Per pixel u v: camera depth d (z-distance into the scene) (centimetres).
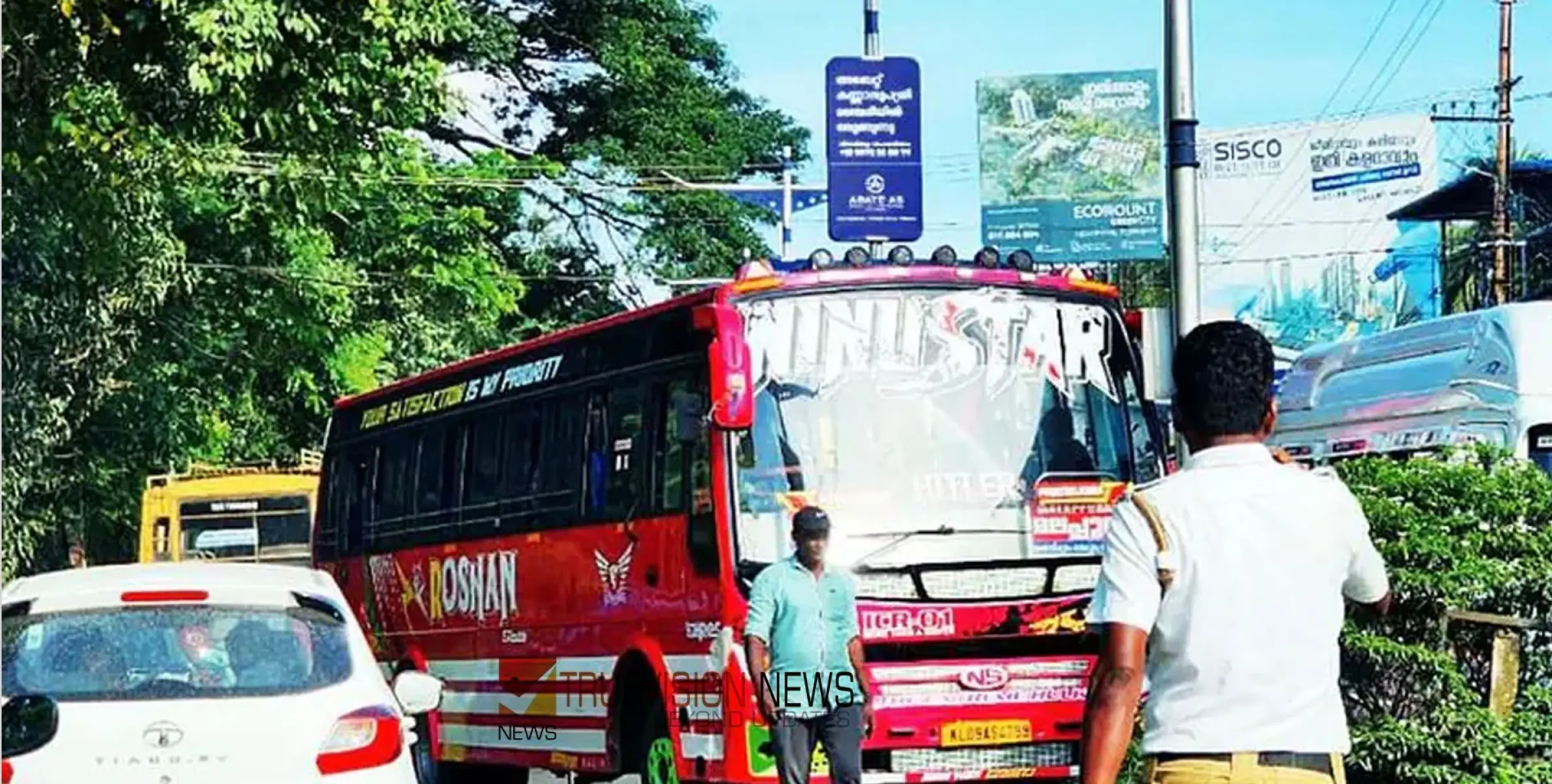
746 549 1205
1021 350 1266
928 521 1222
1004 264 1284
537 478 1503
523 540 1522
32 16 1658
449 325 3462
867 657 1197
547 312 4391
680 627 1269
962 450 1240
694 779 1258
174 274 2686
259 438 3431
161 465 3055
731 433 1212
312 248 3066
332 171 1903
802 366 1231
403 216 3381
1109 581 507
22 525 2741
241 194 2878
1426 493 1143
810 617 1105
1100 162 2662
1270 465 515
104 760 803
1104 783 499
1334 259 4938
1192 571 502
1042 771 1223
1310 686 503
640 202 4406
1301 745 499
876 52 2538
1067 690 1226
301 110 1739
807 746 1112
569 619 1440
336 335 3164
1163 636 505
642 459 1332
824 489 1217
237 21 1636
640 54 4453
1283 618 501
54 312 2486
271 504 2933
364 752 836
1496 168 4328
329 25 1706
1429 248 4866
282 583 891
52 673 829
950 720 1202
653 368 1328
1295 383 2105
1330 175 4925
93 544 3325
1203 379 516
